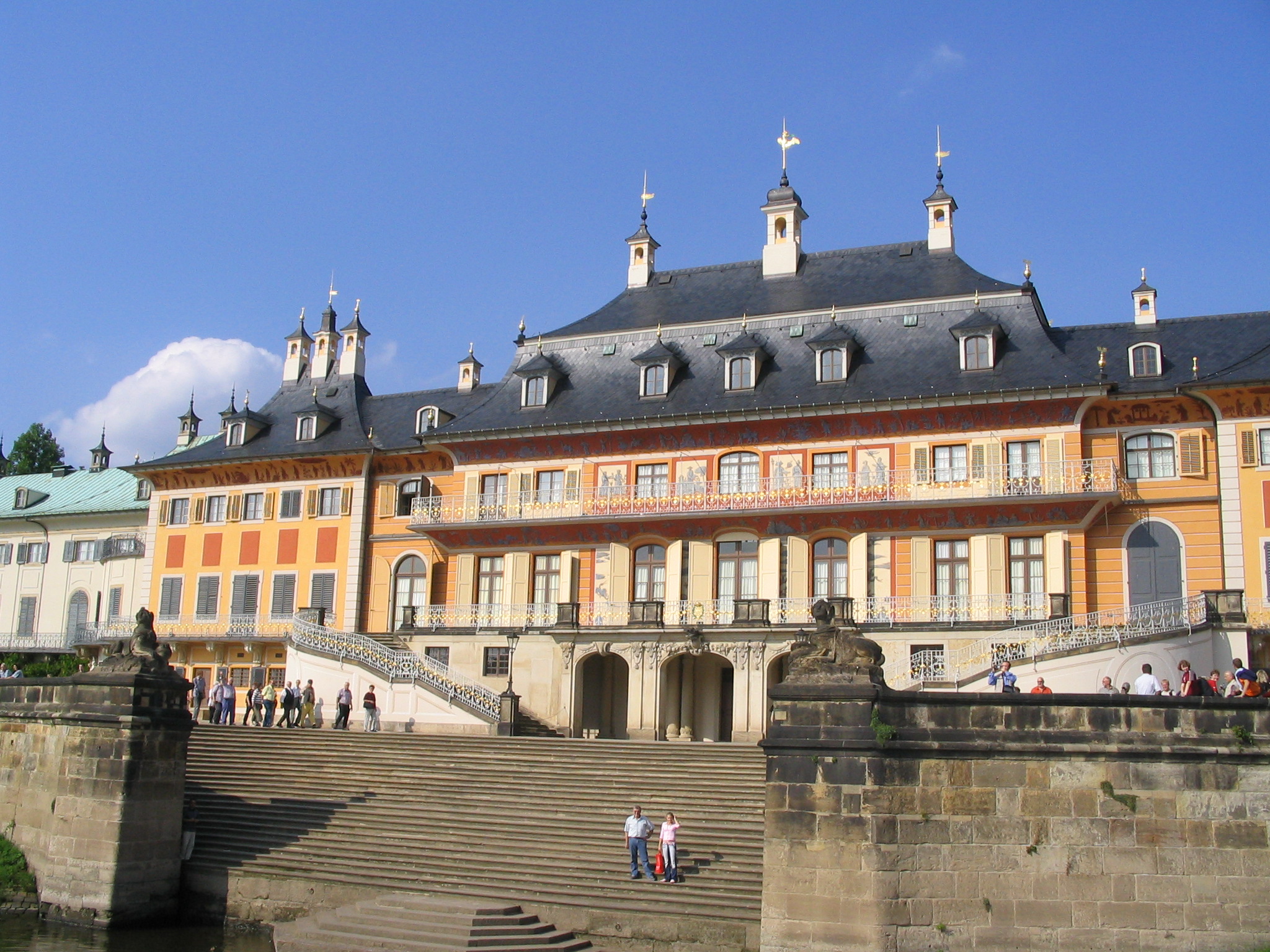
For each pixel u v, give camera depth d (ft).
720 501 148.36
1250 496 134.31
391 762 110.52
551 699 147.13
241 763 112.57
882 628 135.95
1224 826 71.46
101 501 224.74
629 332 169.17
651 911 78.38
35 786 100.89
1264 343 140.56
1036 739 73.00
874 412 145.18
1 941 85.05
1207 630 117.19
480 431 162.71
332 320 205.46
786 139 177.47
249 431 192.03
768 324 162.20
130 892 91.91
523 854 89.40
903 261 166.91
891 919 70.79
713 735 146.00
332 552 179.73
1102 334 151.74
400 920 80.43
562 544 156.66
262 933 88.94
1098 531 139.23
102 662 100.22
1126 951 70.49
